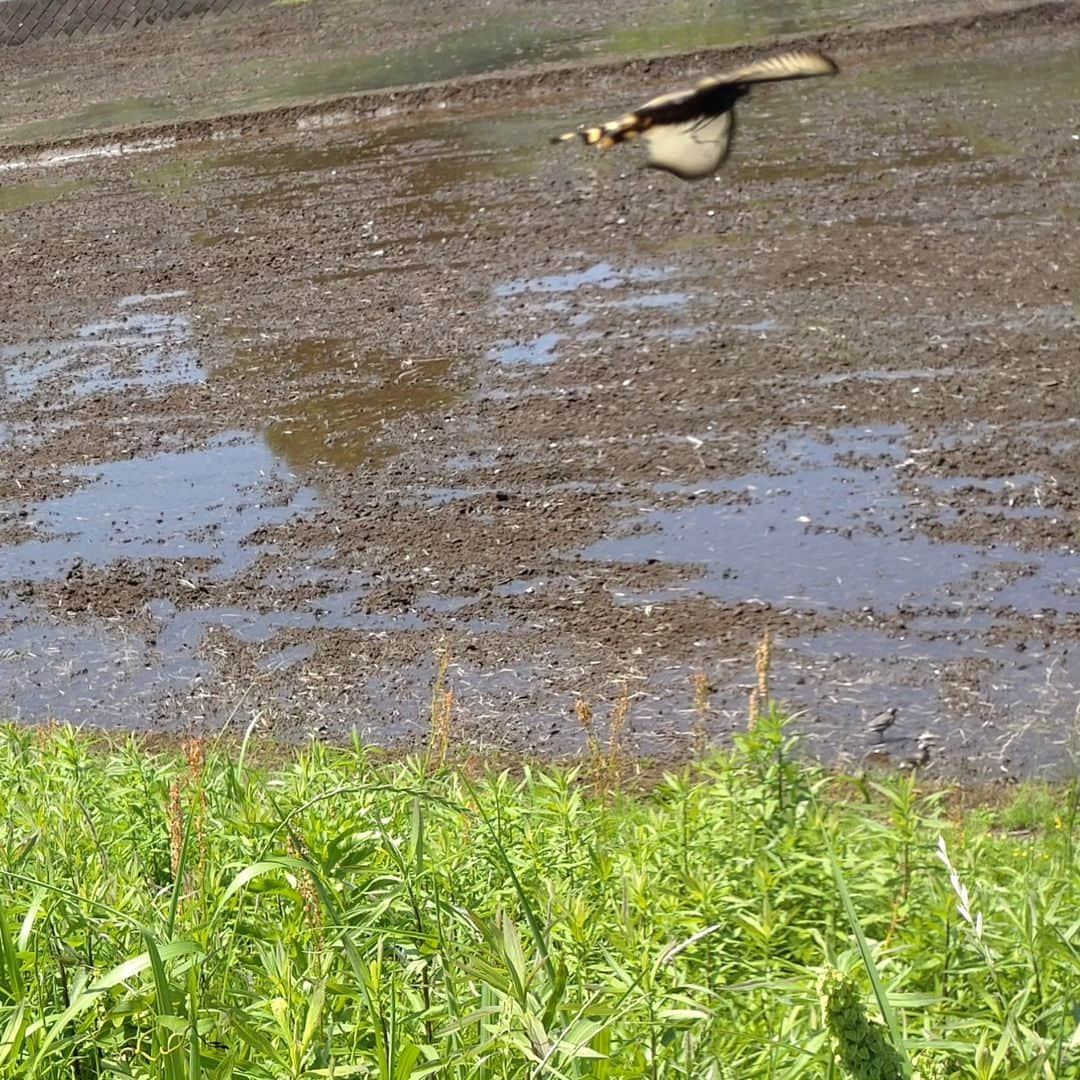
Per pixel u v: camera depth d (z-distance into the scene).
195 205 20.19
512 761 7.80
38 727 8.36
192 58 30.09
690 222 16.02
